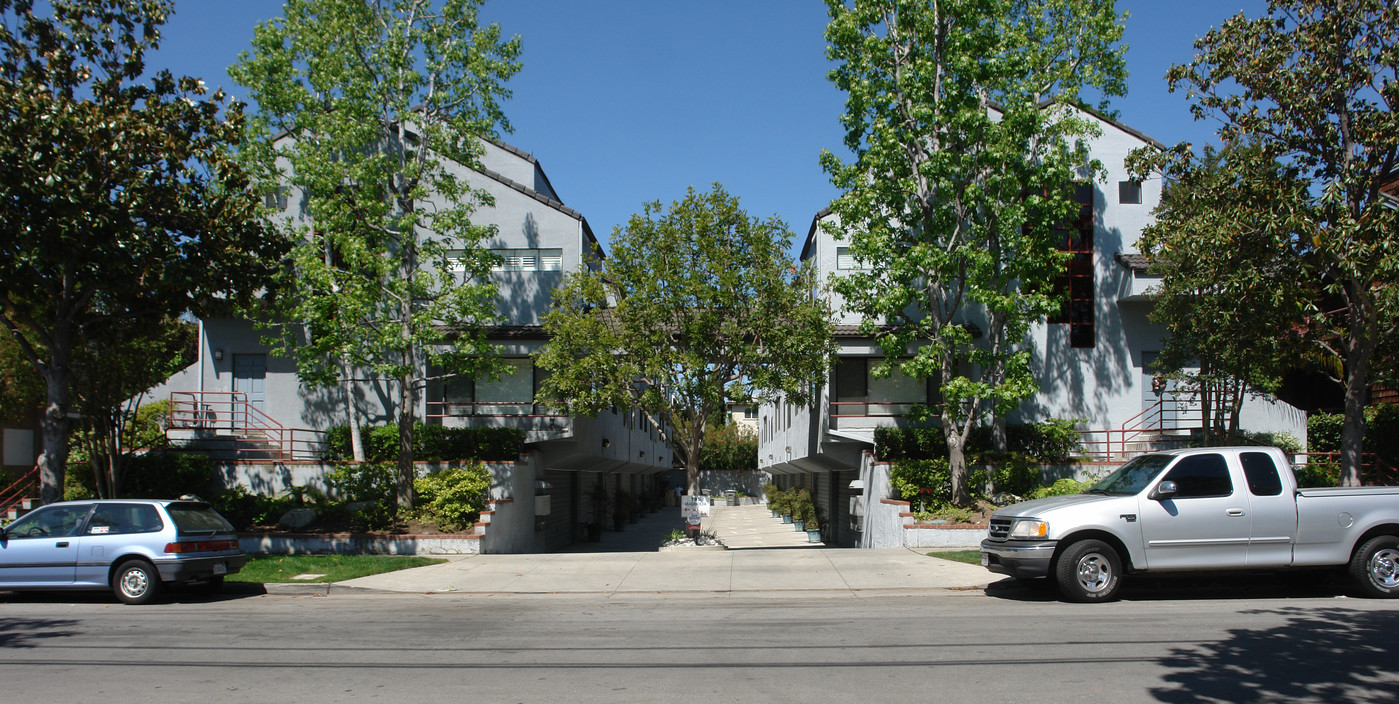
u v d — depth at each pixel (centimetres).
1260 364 1608
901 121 1906
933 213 1952
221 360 2384
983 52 1852
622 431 3259
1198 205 1483
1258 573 1202
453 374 2009
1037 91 1920
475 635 948
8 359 1894
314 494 2034
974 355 1884
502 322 2267
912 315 2280
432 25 2008
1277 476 1104
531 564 1627
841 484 2867
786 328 2017
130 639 934
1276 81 1368
